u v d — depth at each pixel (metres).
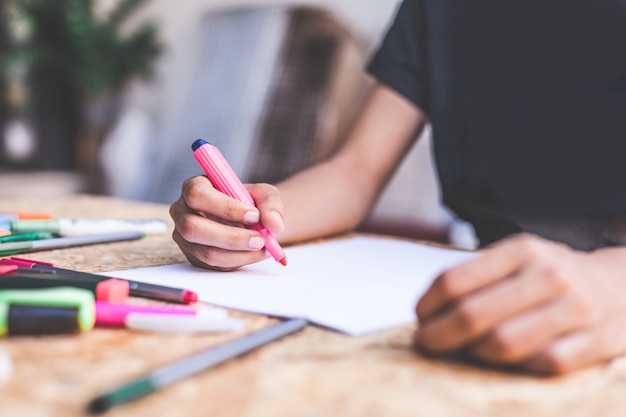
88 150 3.10
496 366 0.32
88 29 2.95
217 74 2.87
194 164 2.87
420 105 0.90
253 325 0.38
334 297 0.45
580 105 0.79
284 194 0.73
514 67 0.83
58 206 0.94
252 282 0.49
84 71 2.98
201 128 2.86
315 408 0.27
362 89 2.40
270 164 2.53
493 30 0.85
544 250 0.33
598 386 0.30
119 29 3.18
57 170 3.00
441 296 0.32
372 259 0.61
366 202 0.82
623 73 0.77
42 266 0.47
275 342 0.35
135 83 3.24
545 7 0.82
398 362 0.33
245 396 0.27
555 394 0.29
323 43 2.51
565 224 0.76
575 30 0.80
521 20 0.83
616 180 0.74
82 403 0.26
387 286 0.49
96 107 3.33
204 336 0.36
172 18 3.10
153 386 0.27
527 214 0.79
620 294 0.33
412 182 2.29
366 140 0.87
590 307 0.31
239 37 2.81
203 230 0.51
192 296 0.42
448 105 0.87
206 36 2.96
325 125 2.41
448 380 0.30
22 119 2.86
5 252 0.56
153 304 0.42
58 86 2.99
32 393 0.27
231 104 2.76
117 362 0.31
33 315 0.34
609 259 0.37
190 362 0.30
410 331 0.38
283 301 0.43
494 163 0.83
